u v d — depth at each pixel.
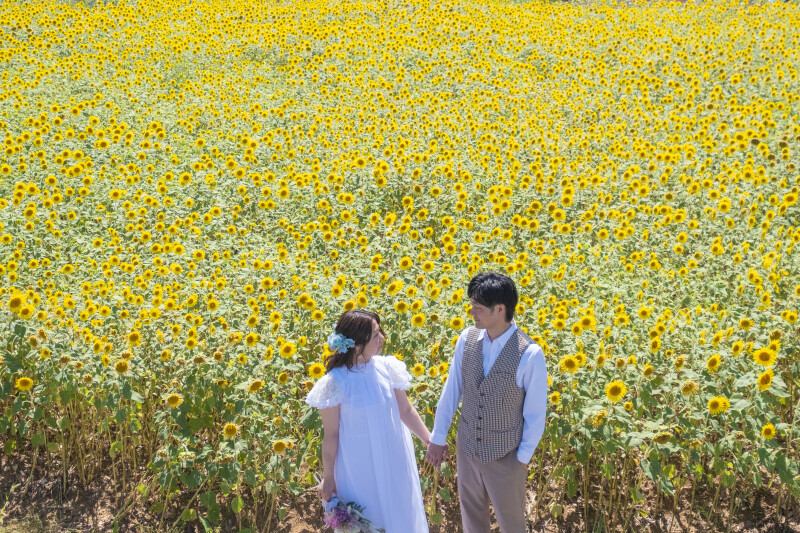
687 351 4.36
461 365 3.08
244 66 15.54
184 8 21.28
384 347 4.44
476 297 2.83
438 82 13.95
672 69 14.34
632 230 6.23
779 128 10.19
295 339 4.54
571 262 5.67
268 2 23.02
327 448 2.94
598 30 18.86
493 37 18.33
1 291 4.59
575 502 3.97
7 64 13.88
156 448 4.27
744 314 4.58
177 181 8.23
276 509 3.94
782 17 21.08
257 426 3.74
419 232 6.91
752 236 6.38
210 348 4.17
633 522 3.80
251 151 9.07
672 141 9.62
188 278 5.38
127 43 16.86
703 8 23.41
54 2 21.23
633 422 3.61
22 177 8.09
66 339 4.05
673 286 5.54
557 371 3.86
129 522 3.85
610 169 8.74
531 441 2.89
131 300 4.75
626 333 4.27
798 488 3.36
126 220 6.94
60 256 5.96
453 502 4.00
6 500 3.97
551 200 7.72
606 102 12.59
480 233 6.21
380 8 21.67
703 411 3.62
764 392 3.70
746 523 3.76
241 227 7.19
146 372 4.12
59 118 9.61
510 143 9.42
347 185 8.18
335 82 14.26
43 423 4.33
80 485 4.12
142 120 11.05
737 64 14.59
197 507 3.95
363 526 2.90
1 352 4.11
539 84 14.05
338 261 5.97
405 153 9.07
